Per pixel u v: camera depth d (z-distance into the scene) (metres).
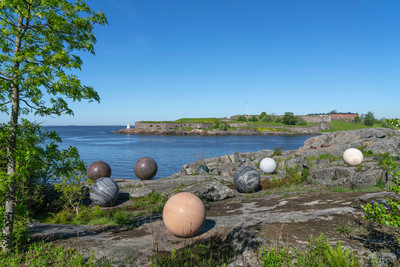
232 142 83.44
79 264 5.64
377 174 15.40
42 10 6.64
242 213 10.84
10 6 6.12
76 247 7.09
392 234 6.69
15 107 6.61
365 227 7.08
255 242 6.52
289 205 11.09
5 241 6.62
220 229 8.71
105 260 6.32
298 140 92.00
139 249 7.24
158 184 19.59
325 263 5.39
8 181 6.15
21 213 7.29
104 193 15.34
